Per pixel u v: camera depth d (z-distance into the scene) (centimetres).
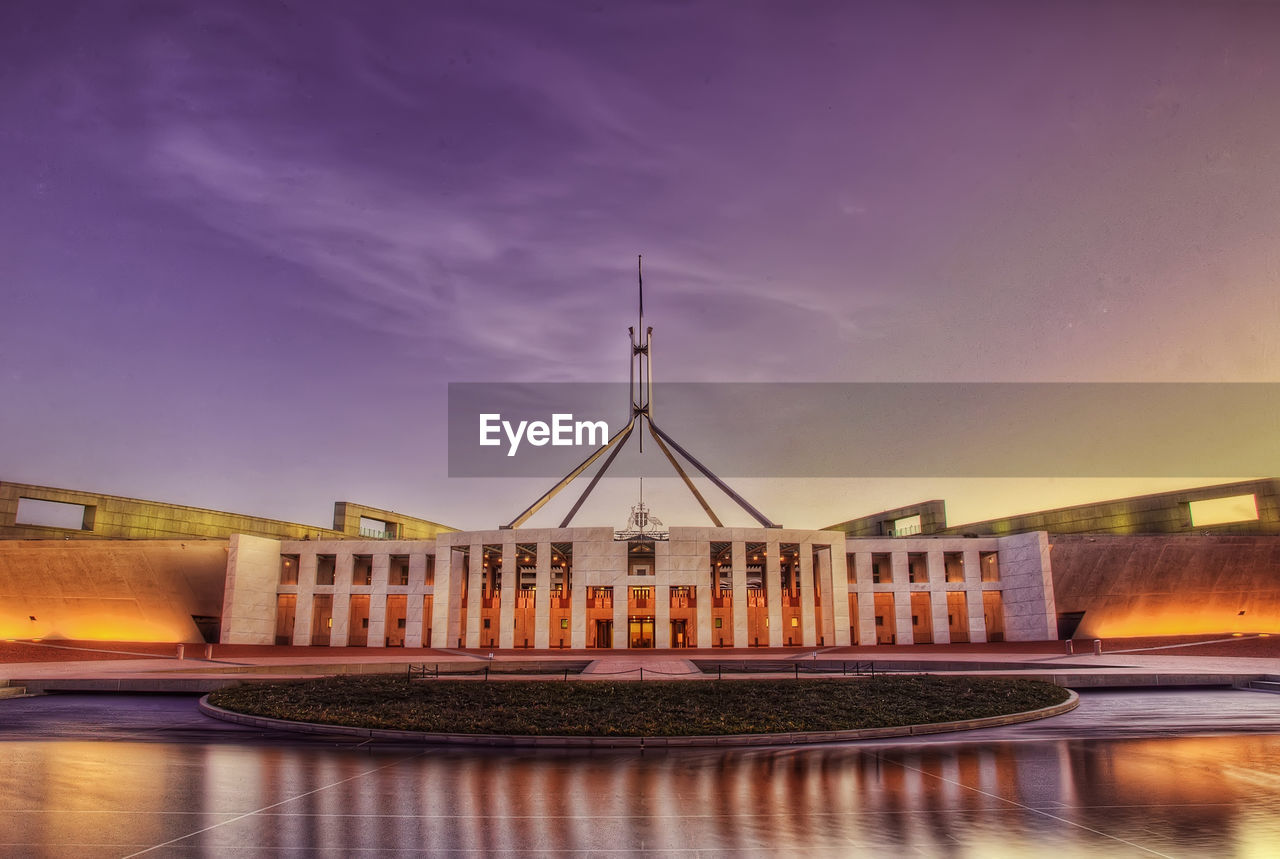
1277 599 6150
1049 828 1072
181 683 2859
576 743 1802
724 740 1822
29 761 1565
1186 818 1119
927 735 1925
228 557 6047
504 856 962
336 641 6234
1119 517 7081
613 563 5734
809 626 5784
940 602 6362
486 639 6197
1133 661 3975
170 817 1130
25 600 5941
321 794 1281
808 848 991
